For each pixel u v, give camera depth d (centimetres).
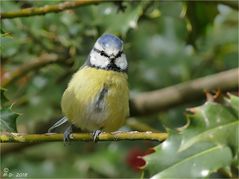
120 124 895
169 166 628
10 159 1184
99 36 988
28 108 1139
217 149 639
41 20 1084
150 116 1136
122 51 894
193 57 1170
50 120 1162
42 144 1216
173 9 1074
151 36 1170
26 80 1156
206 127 623
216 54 1175
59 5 888
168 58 1162
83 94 854
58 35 1109
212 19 1056
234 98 642
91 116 866
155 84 1162
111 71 870
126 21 955
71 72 1119
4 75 1106
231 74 1073
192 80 1143
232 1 1018
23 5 1009
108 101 859
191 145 627
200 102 1157
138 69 1154
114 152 1168
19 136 673
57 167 1188
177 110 1143
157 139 669
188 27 1055
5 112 682
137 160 1084
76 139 704
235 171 742
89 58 895
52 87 1145
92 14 1070
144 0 1015
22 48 1109
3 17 871
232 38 1184
